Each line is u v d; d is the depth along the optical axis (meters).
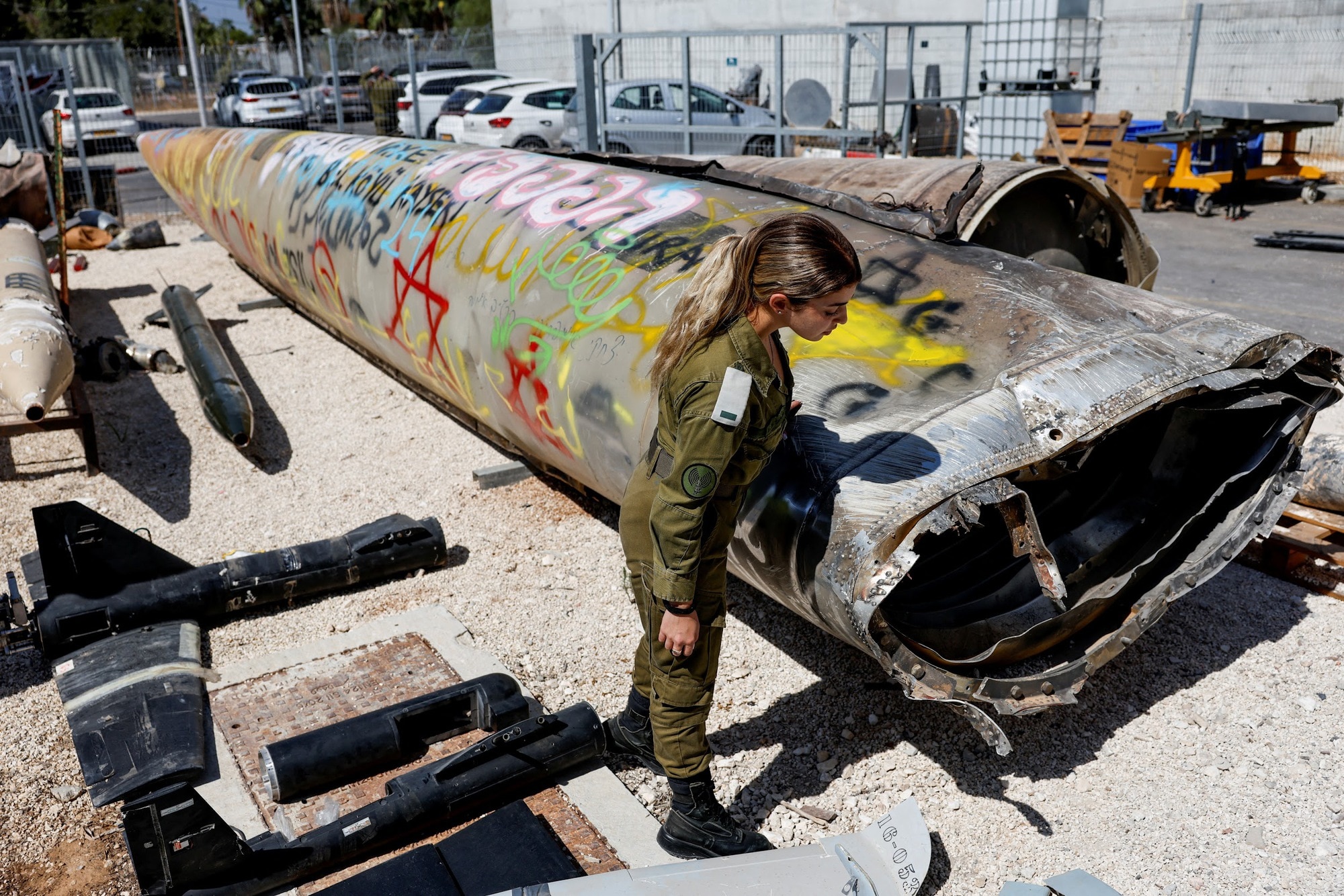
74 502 3.31
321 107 21.59
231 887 2.28
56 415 5.82
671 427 2.03
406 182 5.15
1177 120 11.84
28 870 2.51
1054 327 2.62
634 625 3.58
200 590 3.52
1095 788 2.68
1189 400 2.73
